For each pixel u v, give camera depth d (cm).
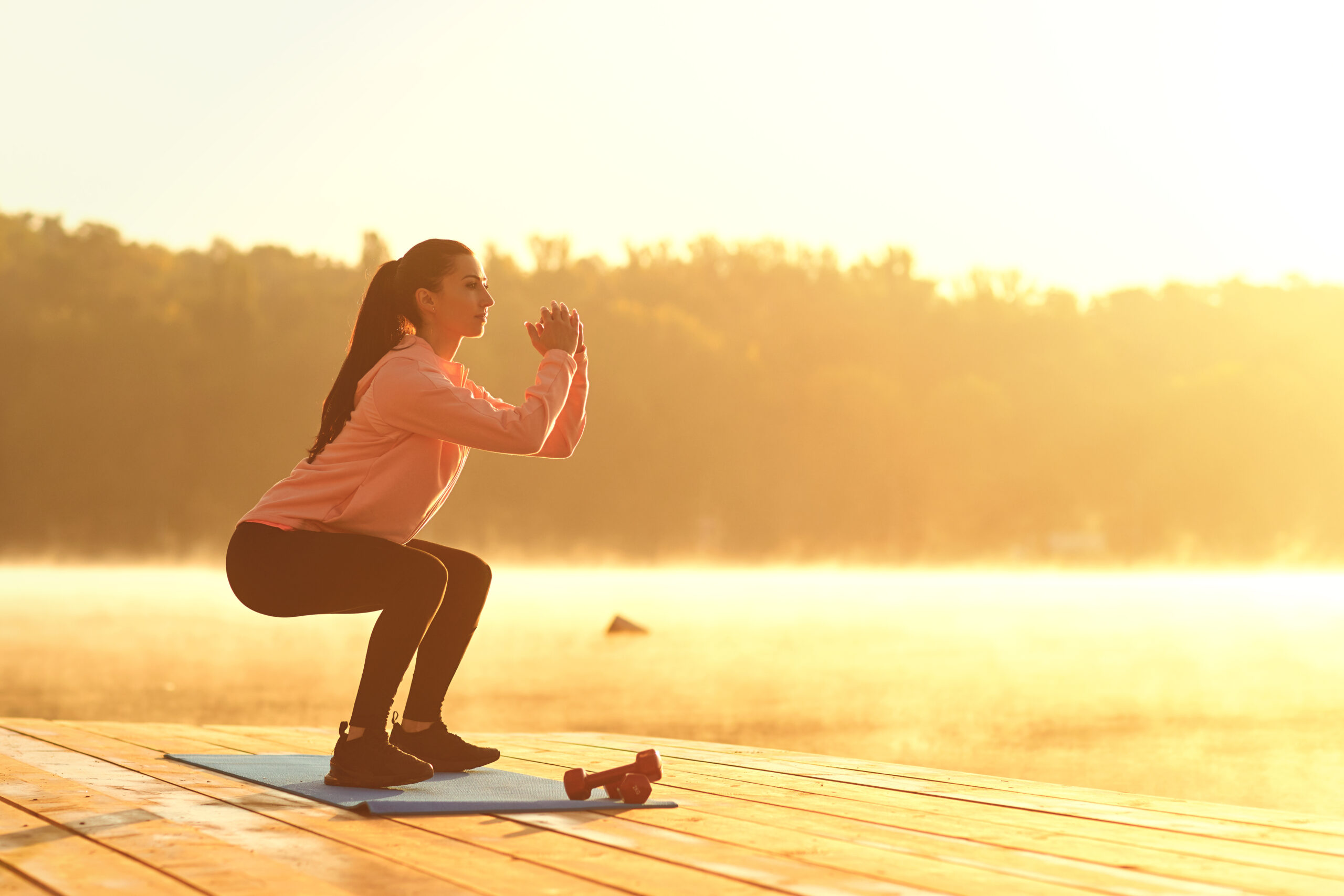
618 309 8975
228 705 1331
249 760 407
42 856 253
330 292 8900
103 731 529
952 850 265
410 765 343
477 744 498
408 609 343
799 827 292
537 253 10344
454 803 311
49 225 10144
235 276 8462
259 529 342
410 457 349
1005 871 244
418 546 379
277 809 312
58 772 384
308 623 2672
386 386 344
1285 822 301
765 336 10238
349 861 250
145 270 9450
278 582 338
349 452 349
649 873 241
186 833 279
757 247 11269
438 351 370
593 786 328
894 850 264
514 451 351
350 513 345
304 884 230
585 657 1845
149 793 339
